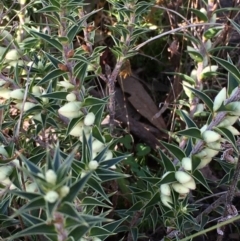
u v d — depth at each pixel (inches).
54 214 3.8
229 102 5.4
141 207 6.8
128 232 7.8
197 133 5.6
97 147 5.8
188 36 8.3
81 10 7.9
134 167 8.7
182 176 5.7
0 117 6.7
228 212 6.3
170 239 6.4
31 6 8.3
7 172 5.2
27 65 7.1
